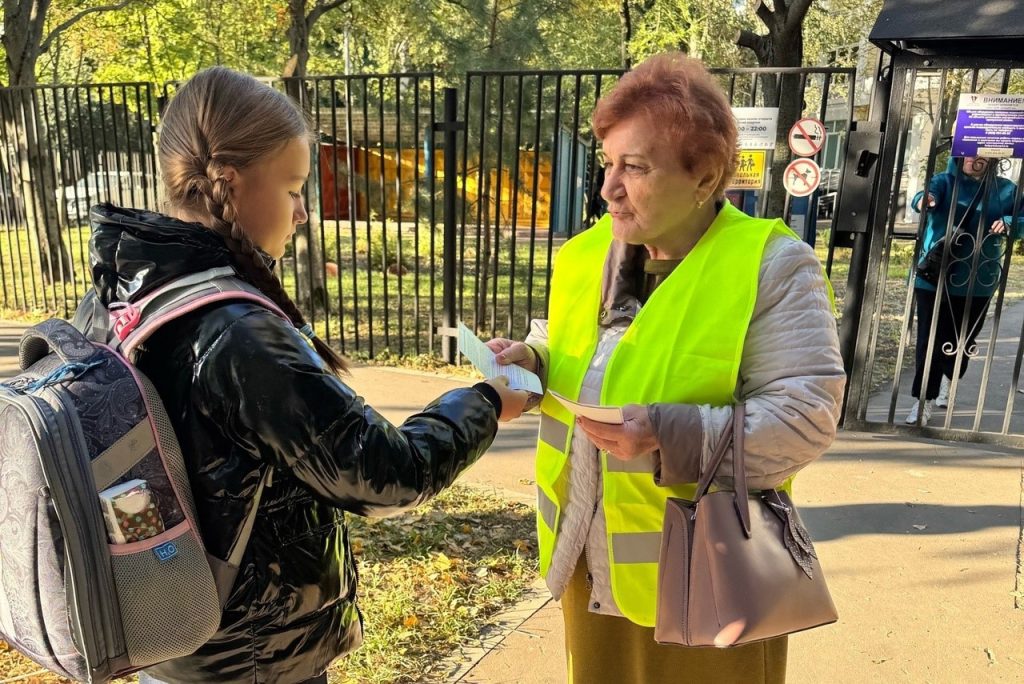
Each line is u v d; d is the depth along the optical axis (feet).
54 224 30.91
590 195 19.51
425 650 9.45
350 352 23.27
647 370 5.52
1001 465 15.12
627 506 5.62
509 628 9.93
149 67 46.68
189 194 4.46
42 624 4.09
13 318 27.07
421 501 4.47
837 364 5.24
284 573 4.55
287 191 4.62
